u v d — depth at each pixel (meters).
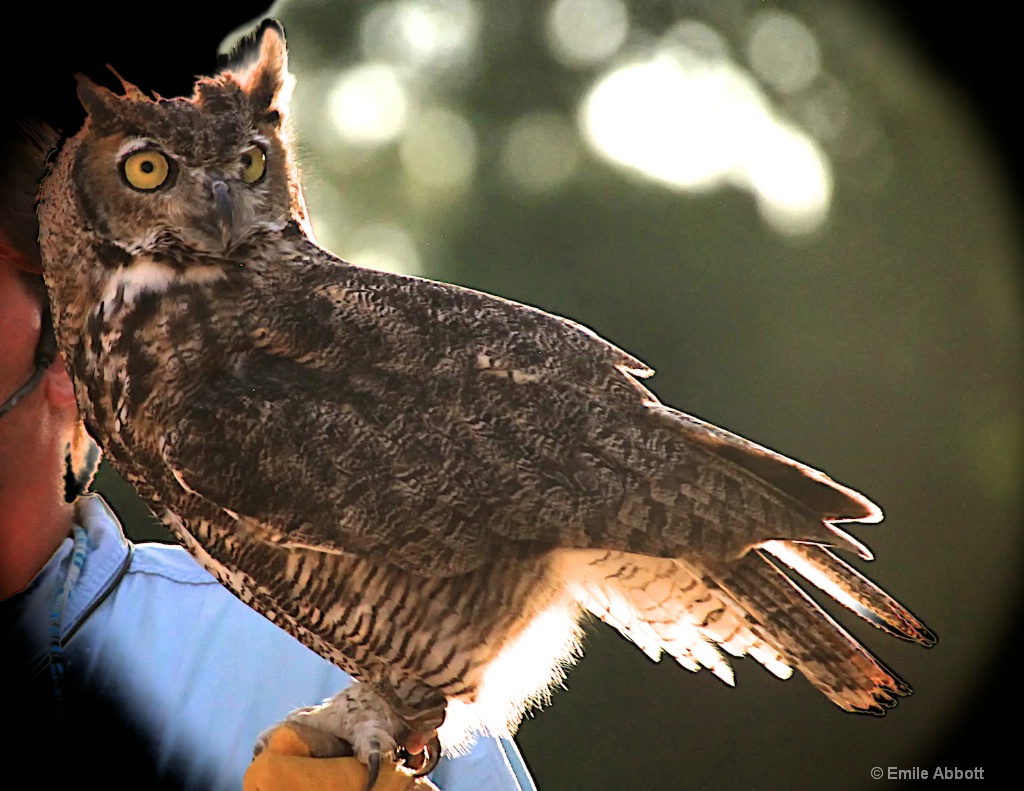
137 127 5.74
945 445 8.94
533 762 7.88
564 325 5.77
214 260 5.75
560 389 5.73
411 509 5.70
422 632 5.71
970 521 9.05
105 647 5.78
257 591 5.72
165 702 5.78
